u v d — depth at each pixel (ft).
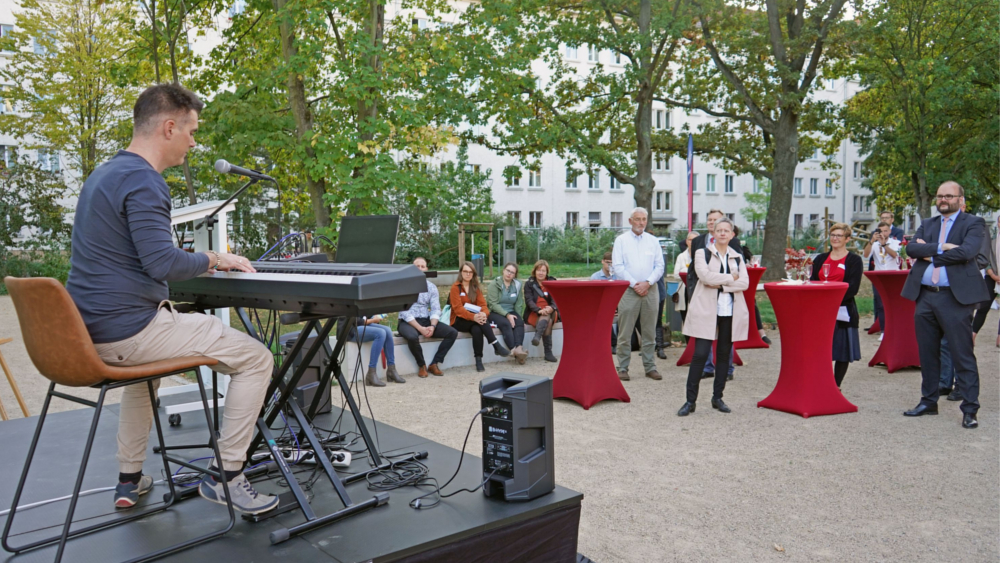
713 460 14.33
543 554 8.73
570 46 54.34
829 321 17.80
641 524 11.00
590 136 56.18
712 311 18.06
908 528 10.73
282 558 7.21
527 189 114.42
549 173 115.85
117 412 14.11
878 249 31.42
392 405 19.61
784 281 19.31
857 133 63.21
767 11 55.52
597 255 92.68
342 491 8.54
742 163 63.77
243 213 64.49
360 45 35.12
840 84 136.77
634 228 22.97
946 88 54.80
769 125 58.08
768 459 14.34
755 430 16.63
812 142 68.08
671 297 31.04
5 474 10.26
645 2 51.55
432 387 22.27
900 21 56.65
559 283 19.27
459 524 8.00
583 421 17.72
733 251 18.28
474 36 41.01
